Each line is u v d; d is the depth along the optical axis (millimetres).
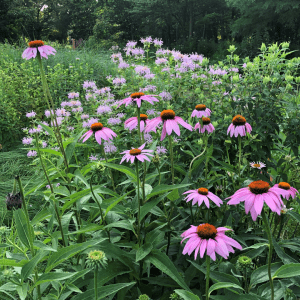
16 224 1452
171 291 1854
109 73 7723
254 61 3594
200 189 1716
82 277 1822
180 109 3764
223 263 1695
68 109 4621
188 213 2328
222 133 3117
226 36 40406
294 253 2139
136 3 36906
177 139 3102
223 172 2992
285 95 3453
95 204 1963
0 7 32344
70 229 2920
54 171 2111
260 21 24031
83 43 16344
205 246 1180
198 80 3877
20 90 6512
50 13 44844
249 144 2943
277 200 1178
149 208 1743
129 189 2879
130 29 40594
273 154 3809
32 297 1569
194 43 27938
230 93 3521
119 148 3293
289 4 21000
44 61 8203
